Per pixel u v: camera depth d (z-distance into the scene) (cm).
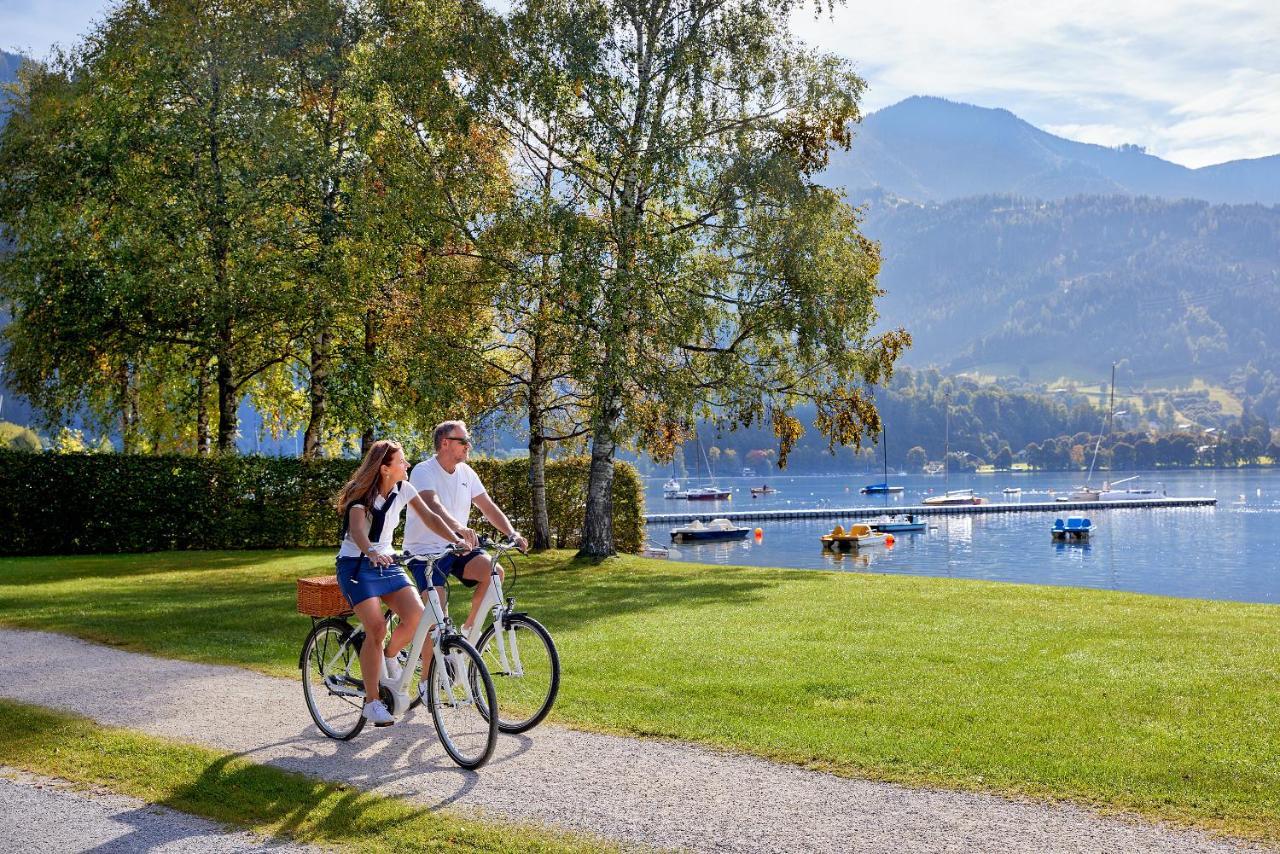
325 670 743
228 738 728
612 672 927
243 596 1581
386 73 2236
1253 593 4103
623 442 2334
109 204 2638
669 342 2167
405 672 706
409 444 2834
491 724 643
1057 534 6494
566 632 1183
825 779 618
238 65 2575
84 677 945
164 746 698
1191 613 1320
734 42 2253
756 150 2264
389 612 746
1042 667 939
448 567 743
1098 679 884
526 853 511
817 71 2314
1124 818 548
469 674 666
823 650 1036
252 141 2553
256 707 820
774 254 2206
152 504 2536
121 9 2762
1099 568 4950
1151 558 5403
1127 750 666
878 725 735
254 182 2578
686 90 2227
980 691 839
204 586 1762
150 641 1134
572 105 2227
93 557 2364
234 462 2612
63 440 3453
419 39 2244
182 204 2541
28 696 867
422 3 2417
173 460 2562
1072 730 717
